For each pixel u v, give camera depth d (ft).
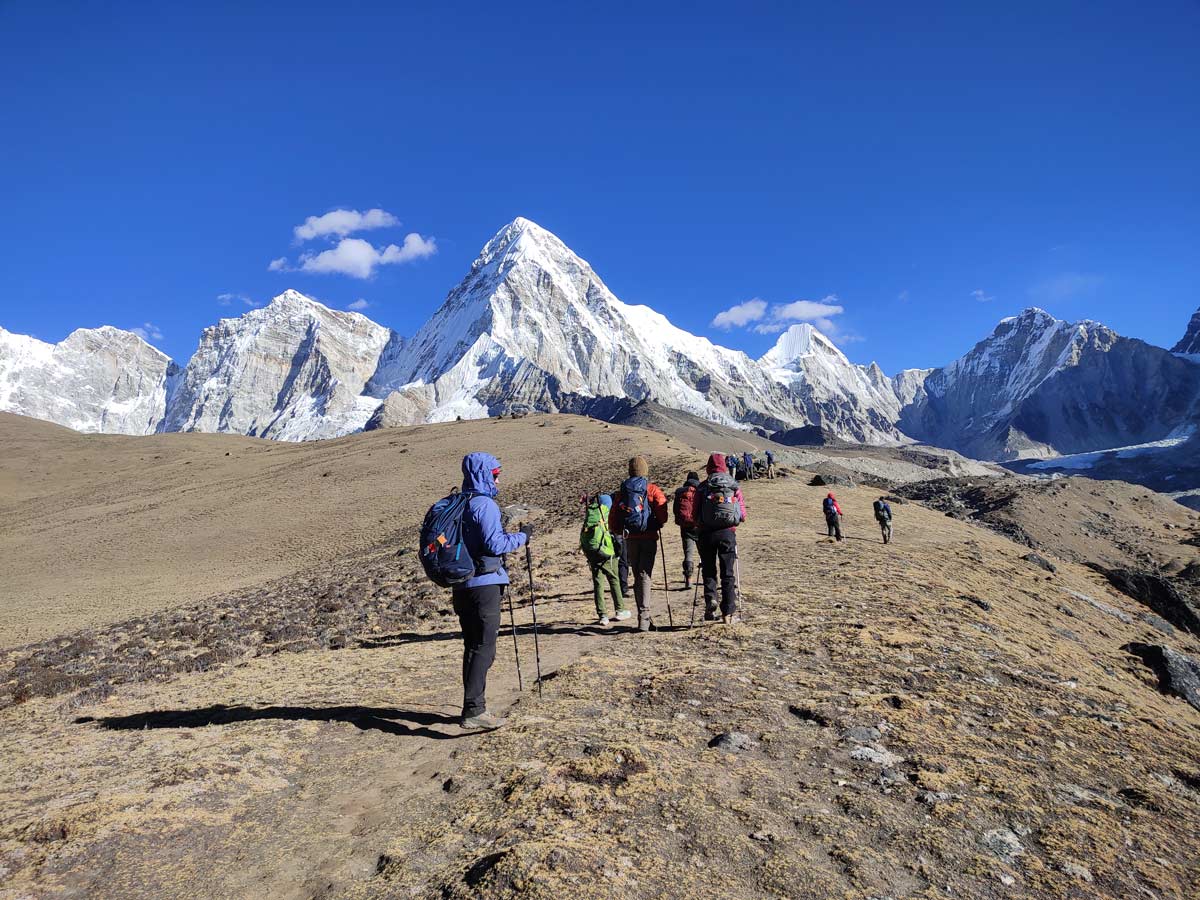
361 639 43.55
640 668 24.47
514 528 122.62
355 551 174.91
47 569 200.54
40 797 15.67
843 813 14.12
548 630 34.63
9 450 497.46
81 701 31.89
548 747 17.19
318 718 21.36
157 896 11.44
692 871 11.69
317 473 301.43
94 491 356.38
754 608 34.94
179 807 14.55
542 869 11.30
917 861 12.44
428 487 248.52
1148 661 37.06
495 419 438.40
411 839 13.21
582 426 351.87
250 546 204.03
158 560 200.34
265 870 12.35
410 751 18.17
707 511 31.37
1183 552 295.48
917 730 18.56
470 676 19.39
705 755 16.69
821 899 11.06
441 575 18.97
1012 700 22.25
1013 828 13.88
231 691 28.27
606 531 35.32
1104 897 11.77
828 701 20.57
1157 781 17.44
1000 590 54.13
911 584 43.55
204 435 579.89
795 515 97.14
